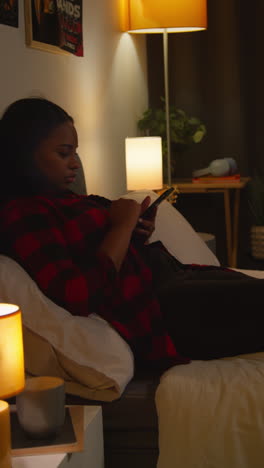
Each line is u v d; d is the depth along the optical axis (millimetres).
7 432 1084
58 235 1503
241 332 1549
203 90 4516
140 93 4266
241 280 1592
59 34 2691
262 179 4512
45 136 1623
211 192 4508
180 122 4109
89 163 3180
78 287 1444
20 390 1183
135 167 3328
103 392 1454
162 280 1738
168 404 1383
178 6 3646
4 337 1152
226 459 1354
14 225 1496
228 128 4527
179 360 1530
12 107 1657
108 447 1480
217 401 1370
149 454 1465
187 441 1363
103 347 1451
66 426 1257
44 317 1441
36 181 1636
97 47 3287
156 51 4496
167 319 1585
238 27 4438
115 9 3617
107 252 1535
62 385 1217
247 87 4477
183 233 2381
